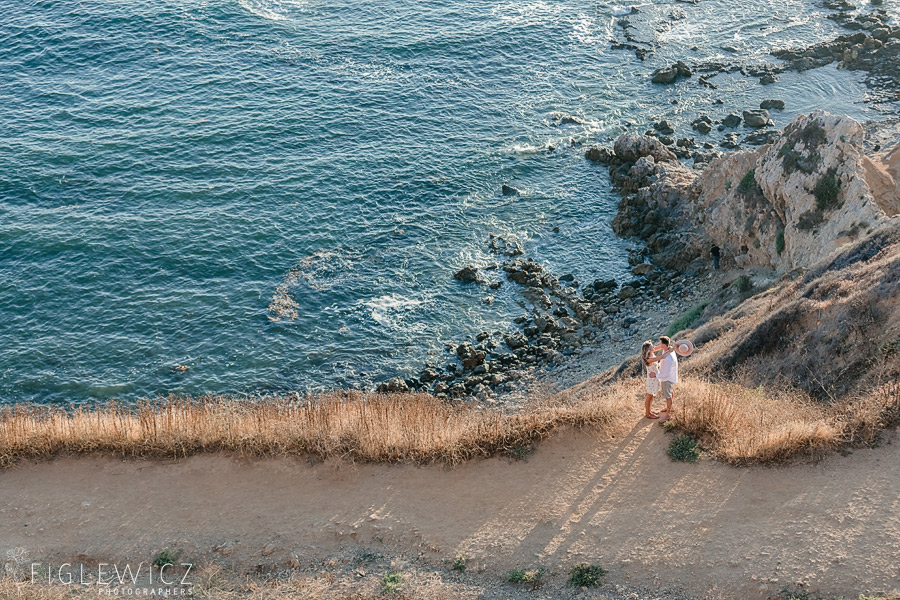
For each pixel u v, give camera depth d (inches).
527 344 1579.7
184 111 2375.7
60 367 1517.0
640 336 1556.3
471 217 2009.1
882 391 747.4
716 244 1743.4
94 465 812.0
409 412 876.0
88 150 2176.4
